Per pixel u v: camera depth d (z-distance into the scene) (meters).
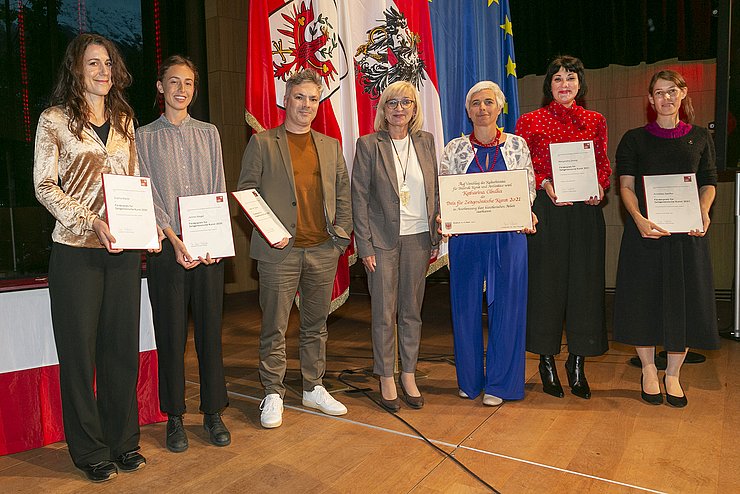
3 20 3.64
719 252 6.17
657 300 3.06
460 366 3.25
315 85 2.87
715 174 3.07
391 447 2.66
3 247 3.81
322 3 3.45
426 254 3.07
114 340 2.45
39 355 2.73
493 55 4.38
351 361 4.12
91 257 2.33
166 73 2.58
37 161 2.25
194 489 2.31
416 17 3.85
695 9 5.48
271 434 2.83
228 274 7.20
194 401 3.33
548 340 3.24
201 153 2.66
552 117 3.16
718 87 4.19
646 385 3.17
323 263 3.00
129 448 2.52
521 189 2.94
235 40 7.09
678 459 2.50
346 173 3.08
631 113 6.36
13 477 2.45
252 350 4.54
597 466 2.45
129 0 4.06
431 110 3.91
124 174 2.42
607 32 5.71
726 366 3.80
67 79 2.30
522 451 2.60
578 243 3.16
